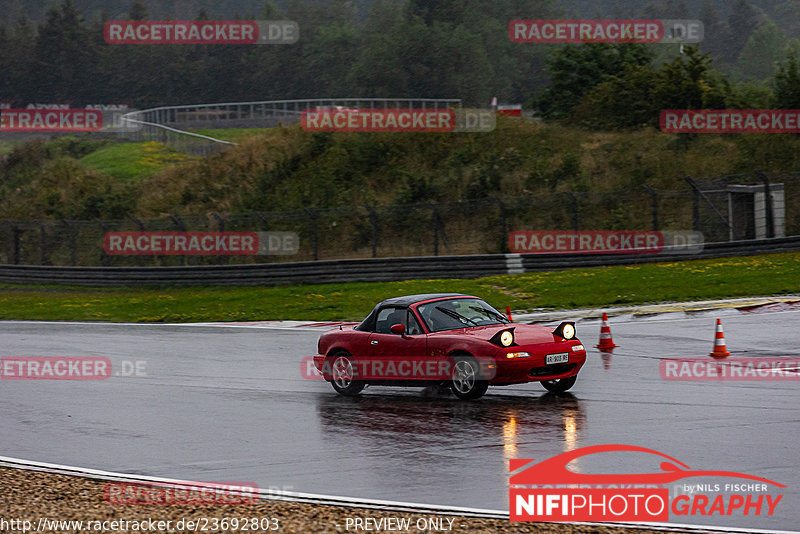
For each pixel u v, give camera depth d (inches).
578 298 2351.1
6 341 2156.7
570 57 5270.7
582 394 1213.1
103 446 1048.8
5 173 6978.4
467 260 2933.1
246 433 1083.9
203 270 3420.3
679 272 2620.6
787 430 962.7
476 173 3944.4
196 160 5418.3
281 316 2442.2
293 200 4178.2
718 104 4409.5
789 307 2050.9
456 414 1120.2
